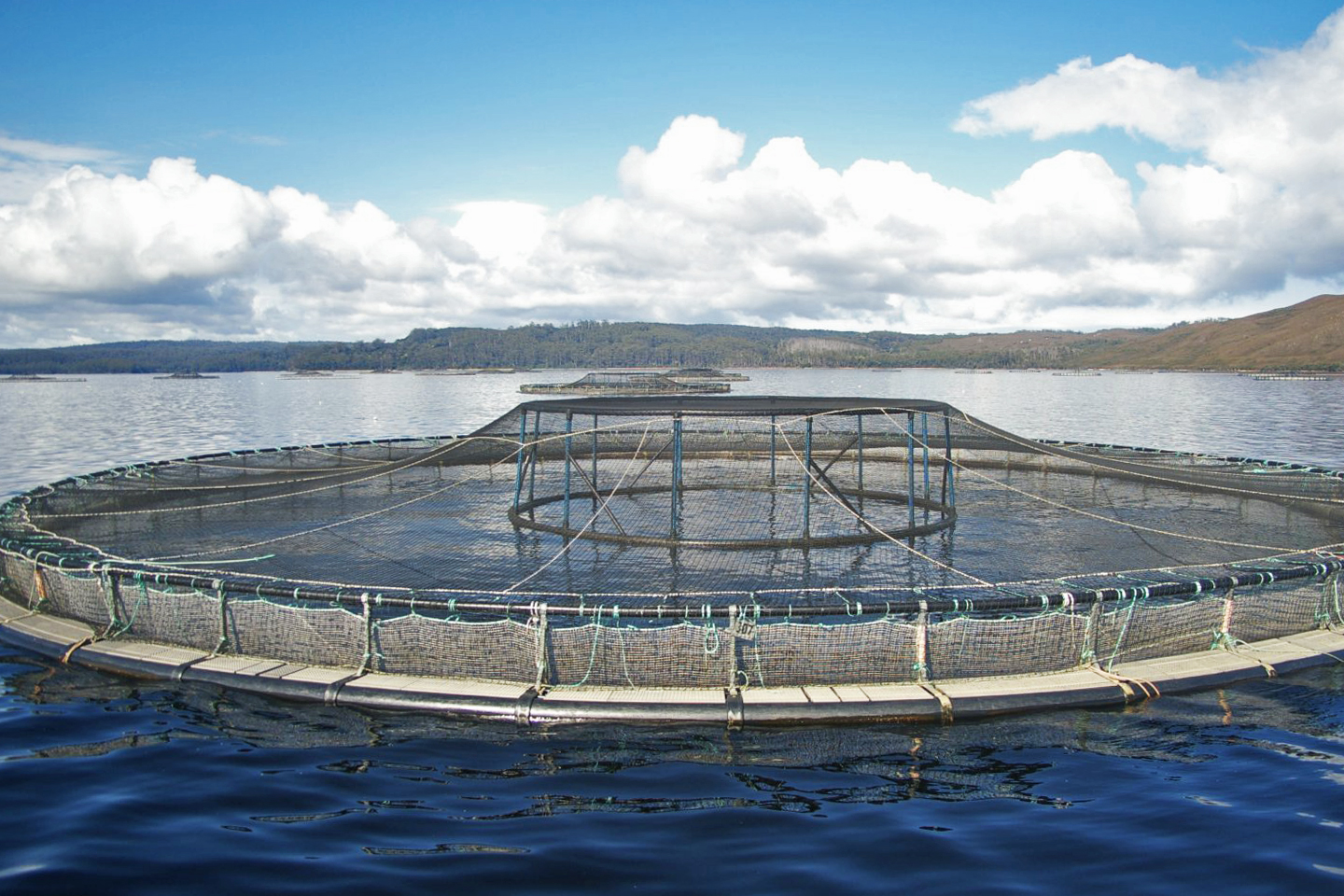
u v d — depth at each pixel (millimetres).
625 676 11625
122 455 45250
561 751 10312
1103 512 22953
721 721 10898
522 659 11766
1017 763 10008
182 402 104000
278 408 92312
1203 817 8766
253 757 10203
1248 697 11672
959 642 11820
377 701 11461
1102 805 9055
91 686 12258
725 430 32750
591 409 19297
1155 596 12594
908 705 11039
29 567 15203
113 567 13914
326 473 26266
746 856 8094
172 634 13344
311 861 7996
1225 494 25000
